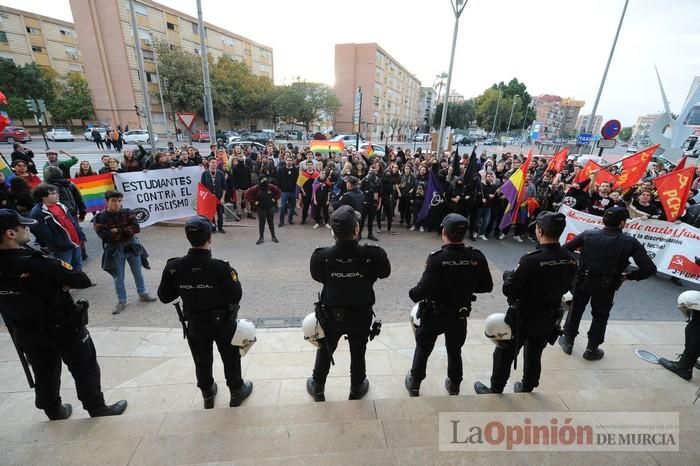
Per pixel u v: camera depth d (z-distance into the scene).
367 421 2.40
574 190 8.08
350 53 61.25
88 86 40.62
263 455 2.12
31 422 2.74
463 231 2.66
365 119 63.78
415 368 3.04
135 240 4.93
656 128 18.09
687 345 3.52
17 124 38.97
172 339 4.16
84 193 7.45
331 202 8.55
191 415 2.60
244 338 2.76
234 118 49.72
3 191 5.87
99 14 37.31
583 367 3.74
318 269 2.65
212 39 48.53
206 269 2.51
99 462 2.04
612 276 3.52
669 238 6.35
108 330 4.30
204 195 7.71
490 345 4.20
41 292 2.33
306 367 3.66
